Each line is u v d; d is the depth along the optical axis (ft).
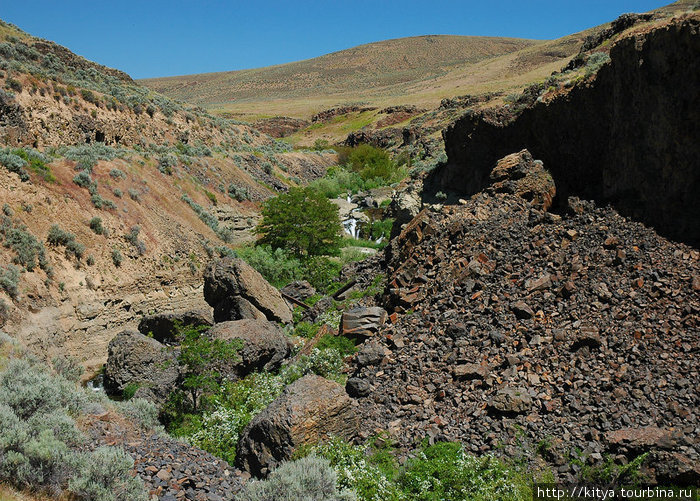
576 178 73.72
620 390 37.96
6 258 68.69
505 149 90.79
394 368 48.03
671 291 45.29
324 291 85.10
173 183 124.47
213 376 49.42
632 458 33.19
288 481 28.43
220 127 230.68
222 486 30.94
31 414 29.30
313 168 249.14
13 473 23.36
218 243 114.32
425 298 58.03
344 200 193.57
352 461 34.94
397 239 75.56
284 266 107.76
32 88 148.87
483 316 51.06
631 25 117.80
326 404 38.04
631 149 58.95
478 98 331.57
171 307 88.63
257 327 57.11
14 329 61.46
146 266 89.76
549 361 42.75
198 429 44.21
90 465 25.40
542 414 38.29
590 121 70.18
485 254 60.08
